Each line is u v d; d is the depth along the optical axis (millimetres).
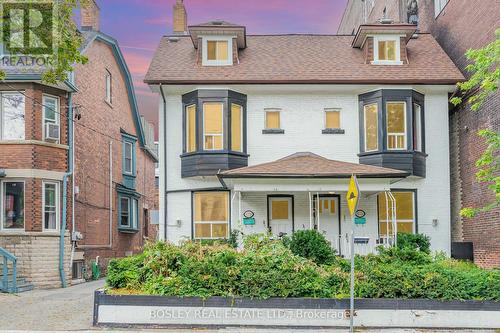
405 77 18438
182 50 20312
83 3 12766
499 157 12664
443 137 18875
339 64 19438
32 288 17203
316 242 13461
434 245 18406
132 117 29078
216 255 11992
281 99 18922
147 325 10867
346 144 18781
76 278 19969
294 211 18359
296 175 16016
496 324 11016
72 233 19125
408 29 19156
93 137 22266
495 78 12266
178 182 18688
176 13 23172
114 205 25109
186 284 11109
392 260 13328
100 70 23391
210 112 18344
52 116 18766
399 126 18391
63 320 11414
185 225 18500
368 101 18672
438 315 11008
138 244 29594
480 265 17672
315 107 18938
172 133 18812
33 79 17703
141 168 30797
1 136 17906
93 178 22156
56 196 18594
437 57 19734
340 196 18406
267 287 11023
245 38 19922
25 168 17625
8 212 17844
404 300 11031
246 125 18781
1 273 17078
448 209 18562
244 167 17453
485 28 17469
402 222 18500
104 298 10945
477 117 17891
